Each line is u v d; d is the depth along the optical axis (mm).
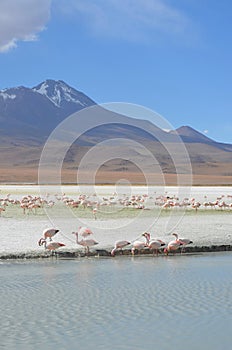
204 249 17109
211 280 12680
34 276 13117
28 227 21453
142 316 9789
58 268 14203
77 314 9875
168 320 9516
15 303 10555
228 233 19703
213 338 8680
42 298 10914
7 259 15375
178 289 11727
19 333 8859
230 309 10156
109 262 15219
